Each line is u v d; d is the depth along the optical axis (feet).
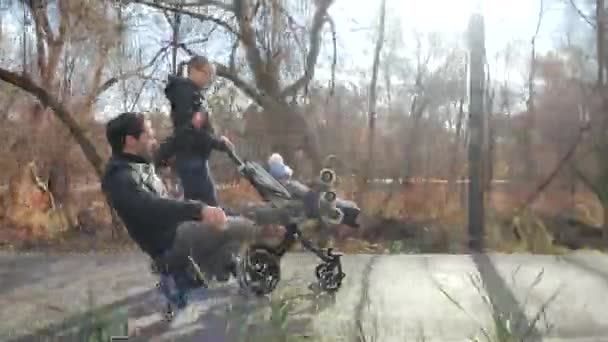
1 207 26.23
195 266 9.83
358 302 10.61
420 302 10.64
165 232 10.51
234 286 10.86
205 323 8.67
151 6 30.71
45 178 27.27
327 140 32.50
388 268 15.16
